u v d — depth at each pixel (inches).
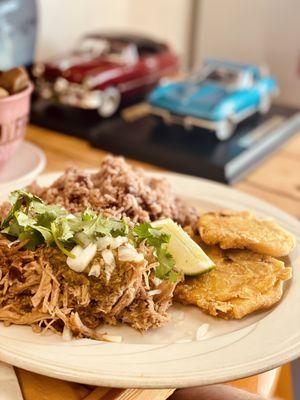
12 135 21.2
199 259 16.4
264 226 18.1
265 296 15.6
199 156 27.0
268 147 29.1
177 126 30.6
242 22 44.1
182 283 16.2
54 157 27.7
